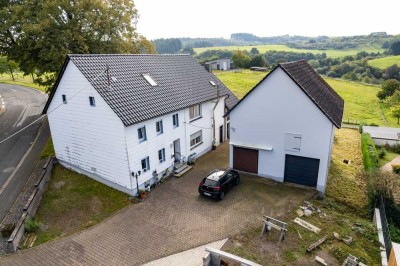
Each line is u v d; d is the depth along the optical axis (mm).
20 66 32969
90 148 22109
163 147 23047
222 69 97375
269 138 22516
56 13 28391
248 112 22719
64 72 21141
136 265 14602
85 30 31000
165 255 15172
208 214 18719
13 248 15516
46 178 22688
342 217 18844
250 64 105438
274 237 16031
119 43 33625
